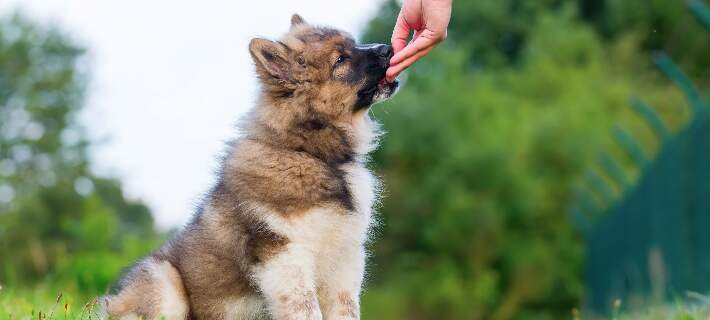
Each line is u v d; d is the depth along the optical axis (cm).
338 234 586
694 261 922
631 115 2334
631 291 1153
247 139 614
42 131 3722
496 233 2183
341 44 629
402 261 2272
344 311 600
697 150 915
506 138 2289
